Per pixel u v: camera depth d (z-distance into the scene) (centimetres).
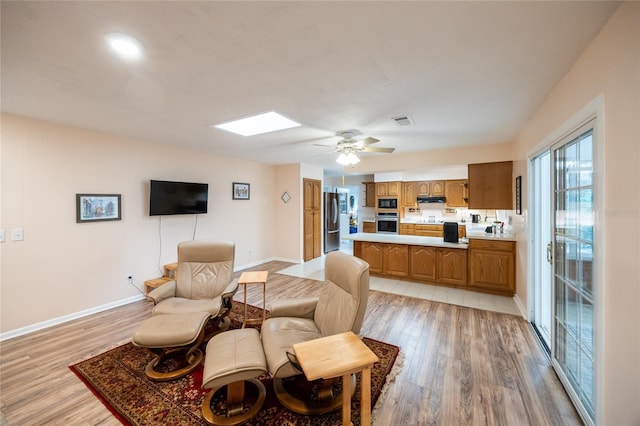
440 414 173
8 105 247
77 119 288
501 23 137
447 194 730
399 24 137
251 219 579
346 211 959
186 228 449
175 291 297
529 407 178
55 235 303
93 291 335
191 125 311
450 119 287
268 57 169
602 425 139
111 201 351
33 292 288
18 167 278
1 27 135
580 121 165
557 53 164
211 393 191
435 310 341
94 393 194
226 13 128
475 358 234
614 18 129
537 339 265
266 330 209
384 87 212
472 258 408
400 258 464
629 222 120
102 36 146
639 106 112
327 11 127
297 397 187
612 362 133
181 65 177
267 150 457
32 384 203
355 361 132
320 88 213
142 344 202
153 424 167
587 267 168
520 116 277
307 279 485
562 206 205
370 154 493
